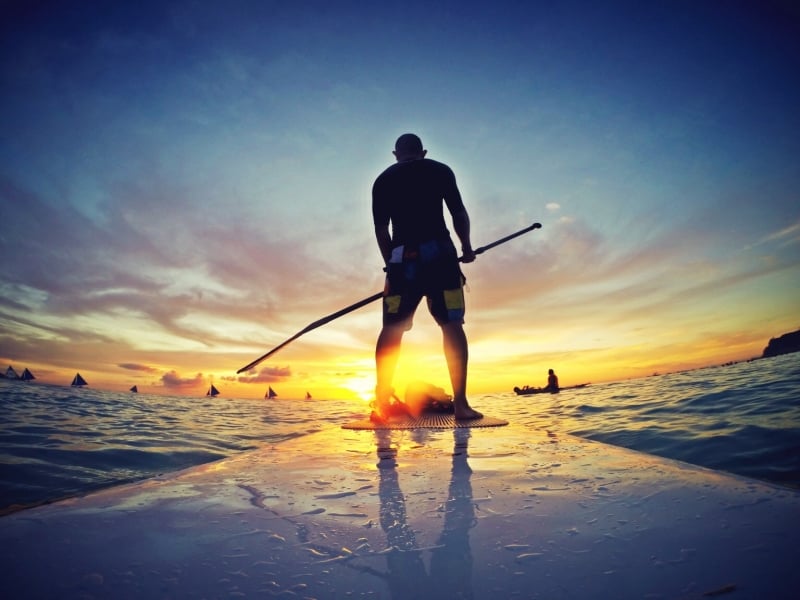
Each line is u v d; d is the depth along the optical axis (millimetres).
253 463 1412
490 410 7516
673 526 681
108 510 882
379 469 1251
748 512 720
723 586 487
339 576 570
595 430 3365
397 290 2805
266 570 592
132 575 583
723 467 1857
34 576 585
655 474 1031
